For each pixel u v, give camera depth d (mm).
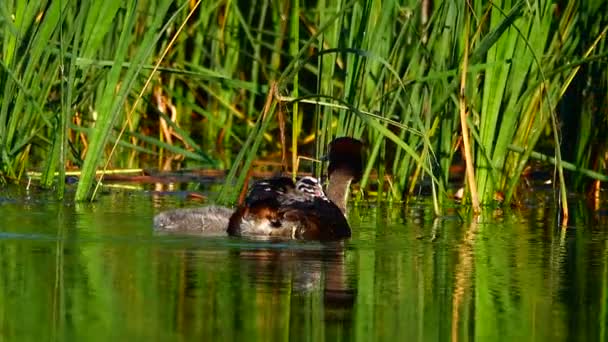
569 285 11375
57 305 10234
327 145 15758
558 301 10766
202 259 12055
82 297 10508
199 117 23078
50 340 9234
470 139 16172
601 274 11844
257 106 21500
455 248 13148
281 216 13375
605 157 17375
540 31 15281
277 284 11102
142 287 10867
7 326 9609
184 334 9484
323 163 15922
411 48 16734
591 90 16906
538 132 15992
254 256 12250
